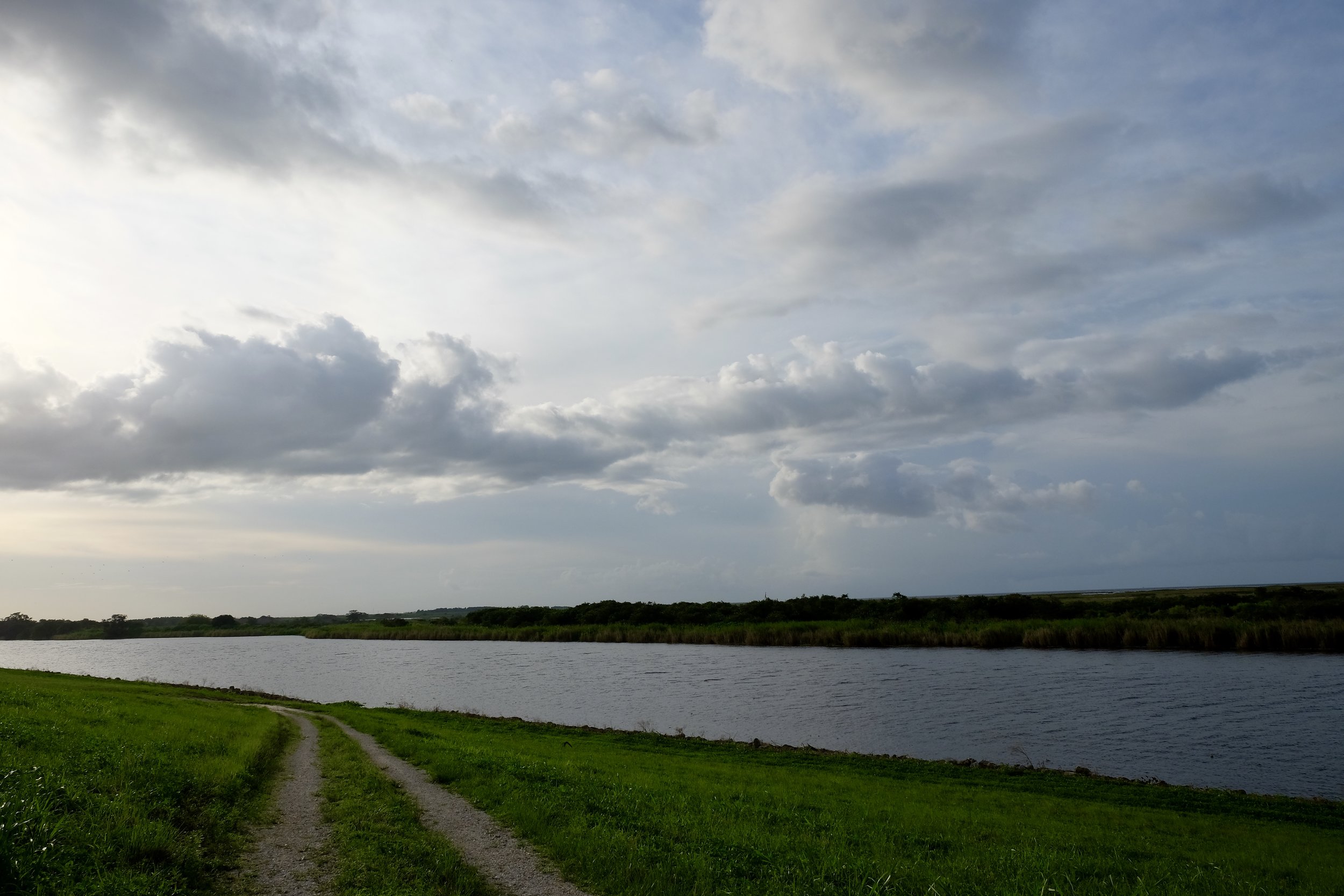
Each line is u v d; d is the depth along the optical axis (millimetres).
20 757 14828
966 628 101438
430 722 42594
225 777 16766
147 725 23641
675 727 48438
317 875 11766
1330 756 35312
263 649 163000
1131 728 42062
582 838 13797
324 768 21125
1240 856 18531
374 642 176500
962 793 26562
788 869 12984
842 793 24469
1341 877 16906
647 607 160000
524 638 154000
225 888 10922
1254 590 126562
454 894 11133
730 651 104812
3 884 8797
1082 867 15180
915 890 12469
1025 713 47531
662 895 11406
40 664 116750
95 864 10000
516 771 20516
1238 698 49625
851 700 55844
